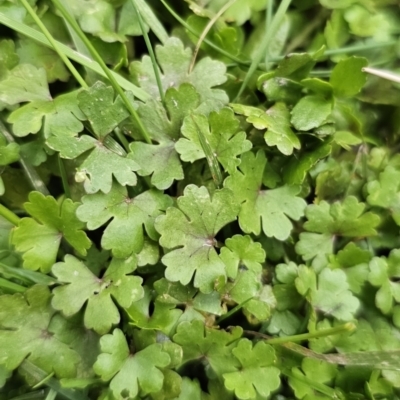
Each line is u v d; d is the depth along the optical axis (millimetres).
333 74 175
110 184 163
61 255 172
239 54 188
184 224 164
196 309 167
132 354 163
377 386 173
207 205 165
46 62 179
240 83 184
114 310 162
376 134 194
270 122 173
